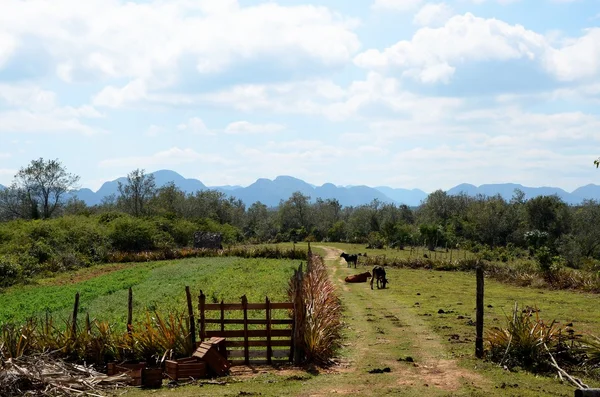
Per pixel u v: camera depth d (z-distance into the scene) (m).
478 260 49.97
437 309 25.50
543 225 90.56
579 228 78.00
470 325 20.94
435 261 51.34
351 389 12.64
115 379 13.75
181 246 88.00
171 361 14.41
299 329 15.60
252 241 112.69
